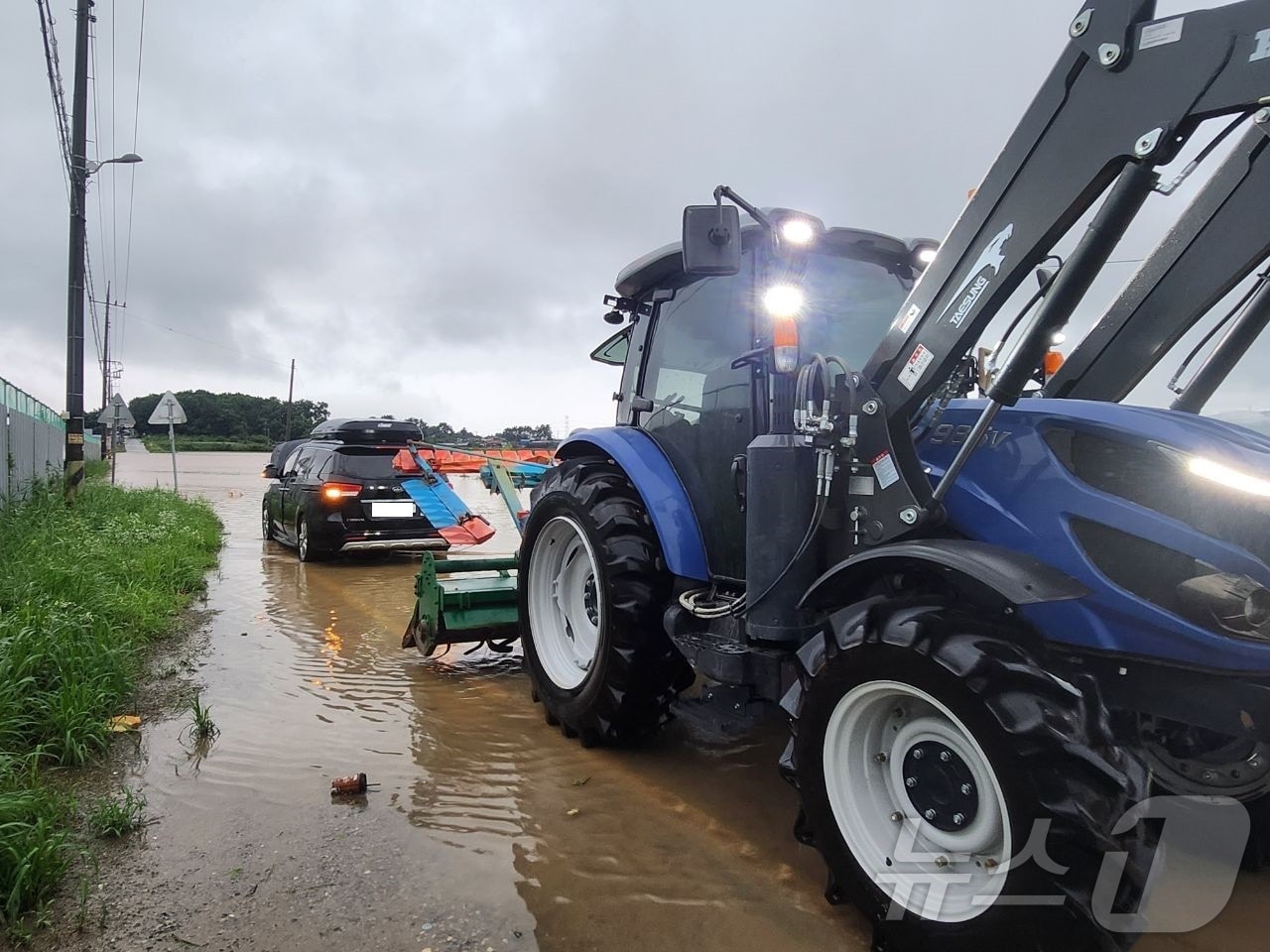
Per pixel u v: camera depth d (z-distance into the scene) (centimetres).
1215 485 231
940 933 213
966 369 340
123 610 574
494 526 1419
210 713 431
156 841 293
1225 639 219
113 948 232
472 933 242
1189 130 211
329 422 1170
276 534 1173
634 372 446
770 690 302
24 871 246
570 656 421
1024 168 243
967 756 221
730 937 242
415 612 549
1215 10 202
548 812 321
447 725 421
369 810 321
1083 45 226
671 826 311
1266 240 295
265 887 265
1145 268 327
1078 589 222
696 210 301
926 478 269
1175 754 278
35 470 1316
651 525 379
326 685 488
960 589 244
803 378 283
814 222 350
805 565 289
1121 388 332
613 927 246
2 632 417
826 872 280
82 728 372
